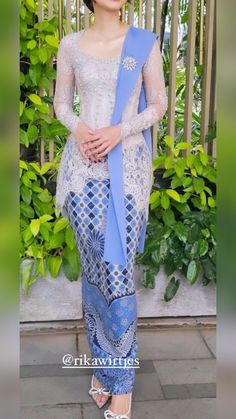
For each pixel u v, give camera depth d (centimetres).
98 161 176
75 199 179
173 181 252
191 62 255
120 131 171
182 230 247
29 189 248
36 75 243
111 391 192
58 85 183
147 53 173
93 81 171
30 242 248
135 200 179
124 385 189
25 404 200
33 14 246
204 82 258
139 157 181
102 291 185
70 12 249
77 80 177
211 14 248
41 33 242
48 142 258
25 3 238
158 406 200
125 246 177
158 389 211
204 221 251
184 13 274
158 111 177
